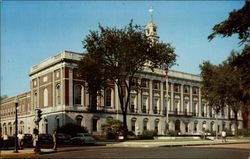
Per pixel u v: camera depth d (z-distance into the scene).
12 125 77.25
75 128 49.62
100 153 22.70
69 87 53.47
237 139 52.09
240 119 88.31
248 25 15.73
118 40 41.03
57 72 55.78
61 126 51.38
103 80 44.47
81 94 55.12
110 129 52.91
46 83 59.28
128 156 19.81
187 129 74.12
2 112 84.38
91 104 56.31
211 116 80.56
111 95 59.44
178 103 72.94
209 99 57.44
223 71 53.53
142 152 23.30
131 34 41.34
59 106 53.88
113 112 58.84
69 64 54.03
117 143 37.09
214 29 16.39
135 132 62.53
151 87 66.94
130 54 40.84
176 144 33.25
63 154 22.94
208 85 58.66
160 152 23.23
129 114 61.81
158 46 42.41
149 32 73.31
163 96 69.44
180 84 73.81
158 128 67.25
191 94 76.25
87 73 42.69
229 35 16.28
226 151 24.70
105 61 42.75
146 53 42.16
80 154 22.33
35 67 64.38
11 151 24.88
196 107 77.56
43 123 58.78
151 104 66.50
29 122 66.56
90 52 42.22
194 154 21.28
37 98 62.25
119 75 42.94
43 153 24.11
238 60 16.73
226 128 82.69
